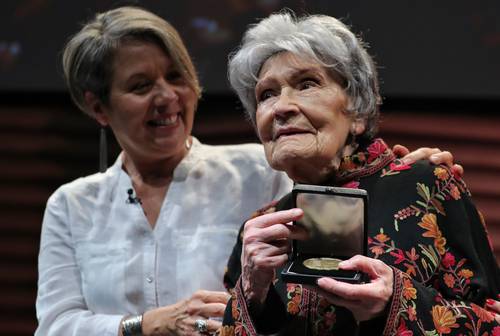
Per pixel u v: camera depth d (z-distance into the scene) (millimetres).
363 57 3857
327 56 3795
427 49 8383
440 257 3609
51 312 4875
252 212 4953
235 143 8953
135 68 4730
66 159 9438
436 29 8359
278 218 3332
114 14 4891
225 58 8562
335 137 3770
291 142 3721
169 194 4973
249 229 3408
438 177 3791
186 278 4801
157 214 4973
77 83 4965
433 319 3301
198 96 4949
